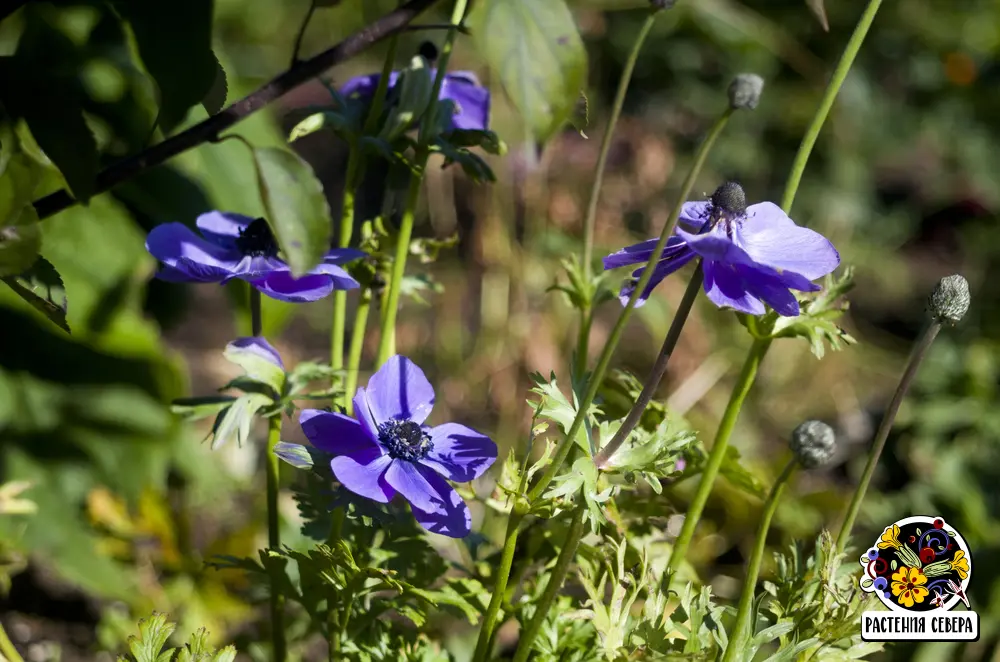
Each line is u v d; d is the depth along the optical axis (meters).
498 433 1.88
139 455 1.36
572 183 2.08
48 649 1.29
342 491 1.05
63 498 1.33
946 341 2.04
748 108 0.99
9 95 1.04
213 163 1.35
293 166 1.00
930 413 1.77
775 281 1.02
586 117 1.00
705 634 1.07
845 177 2.51
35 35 1.25
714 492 1.30
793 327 1.07
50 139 1.04
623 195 2.08
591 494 1.03
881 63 2.70
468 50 2.00
